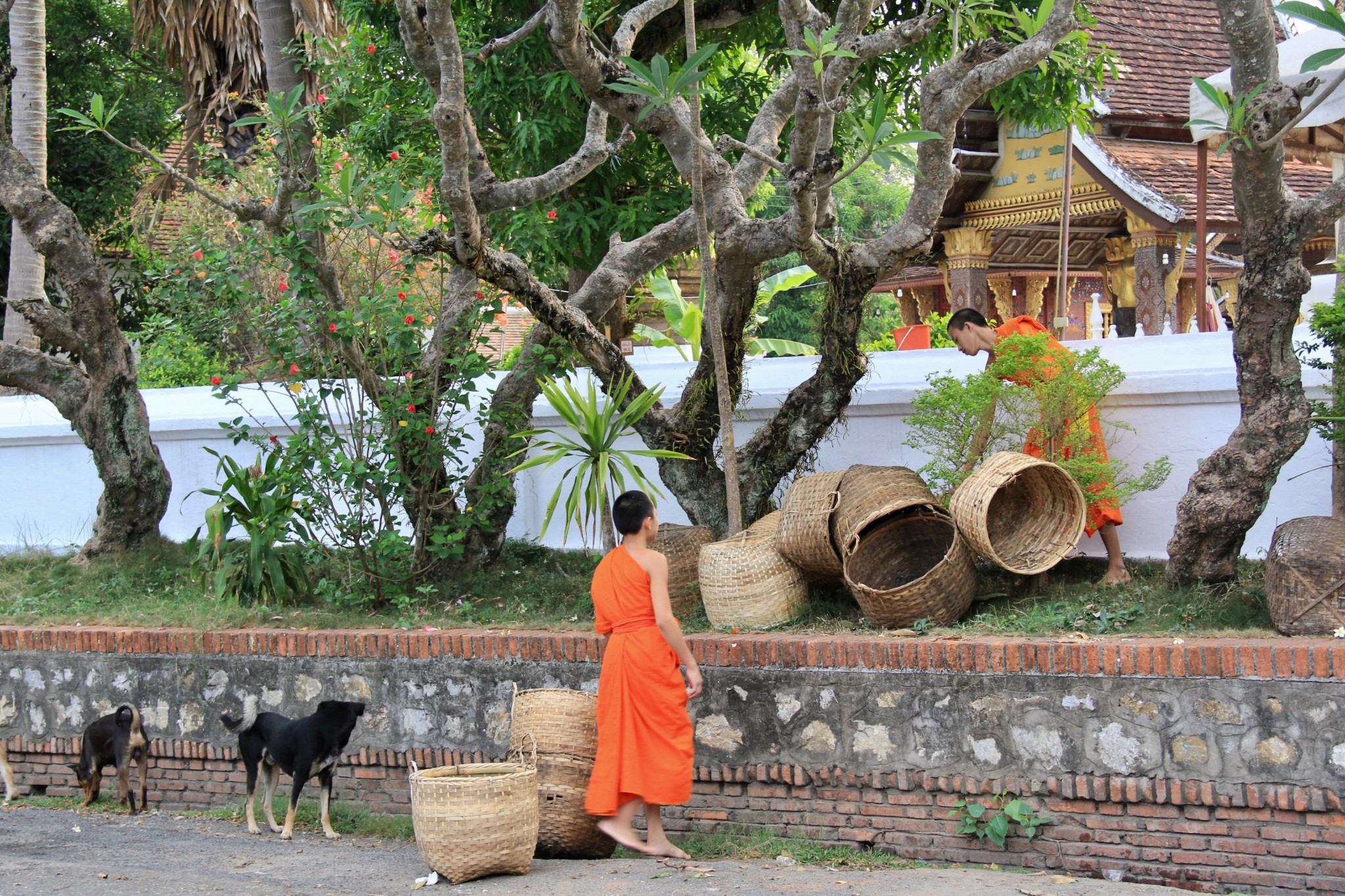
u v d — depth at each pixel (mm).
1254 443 6699
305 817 7719
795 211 7301
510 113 11789
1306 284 6574
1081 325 19812
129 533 10562
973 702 6352
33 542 12195
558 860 6473
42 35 12031
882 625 7012
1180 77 15234
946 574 6914
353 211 7844
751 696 6863
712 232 8453
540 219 11359
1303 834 5676
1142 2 16359
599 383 10219
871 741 6590
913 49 12188
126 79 20547
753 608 7309
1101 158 13484
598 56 8258
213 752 8219
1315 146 10359
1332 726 5605
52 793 8695
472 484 9281
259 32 16203
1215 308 13227
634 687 5957
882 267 7852
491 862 5883
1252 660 5762
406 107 11844
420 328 8883
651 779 5949
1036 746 6223
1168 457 8250
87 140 18391
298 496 9281
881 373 9203
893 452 9125
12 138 11953
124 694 8484
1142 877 5984
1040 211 15516
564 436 10445
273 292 10180
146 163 17891
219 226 13180
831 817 6695
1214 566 6891
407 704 7719
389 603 8875
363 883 6012
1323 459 7848
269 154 12039
